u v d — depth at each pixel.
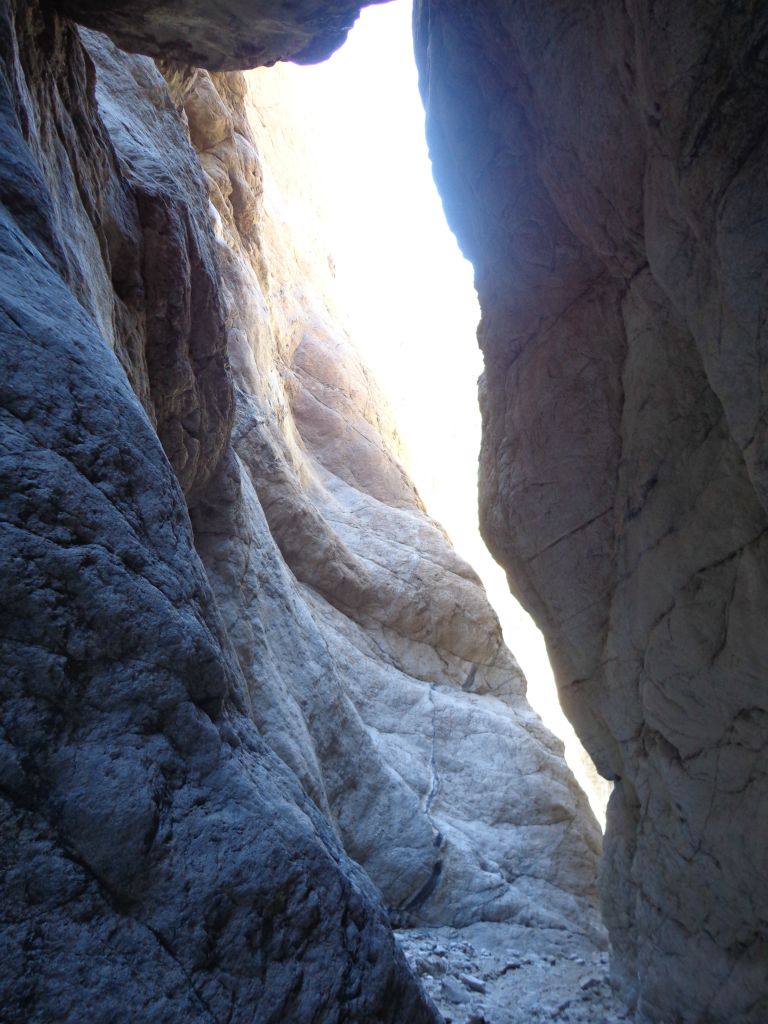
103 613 1.92
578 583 6.38
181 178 6.59
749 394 3.98
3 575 1.79
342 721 8.52
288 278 16.05
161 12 5.02
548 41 4.93
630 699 6.26
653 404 5.38
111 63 6.41
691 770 5.67
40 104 3.84
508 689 12.59
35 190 2.76
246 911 1.87
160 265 5.51
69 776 1.73
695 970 5.86
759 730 5.00
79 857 1.68
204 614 2.30
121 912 1.70
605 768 7.15
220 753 2.04
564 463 6.19
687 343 5.02
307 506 11.43
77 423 2.14
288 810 2.16
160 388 5.81
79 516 1.99
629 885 6.86
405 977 2.25
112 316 4.50
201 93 11.73
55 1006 1.53
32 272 2.42
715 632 5.11
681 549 5.30
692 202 4.07
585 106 4.86
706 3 3.72
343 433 14.85
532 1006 6.67
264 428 11.07
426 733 10.83
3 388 2.03
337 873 2.16
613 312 5.68
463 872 8.84
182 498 2.46
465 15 5.61
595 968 8.02
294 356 15.38
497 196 6.02
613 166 4.89
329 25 5.32
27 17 3.94
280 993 1.85
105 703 1.85
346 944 2.08
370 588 12.04
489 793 10.43
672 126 4.09
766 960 5.31
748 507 4.70
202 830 1.89
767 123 3.61
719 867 5.56
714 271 4.09
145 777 1.83
